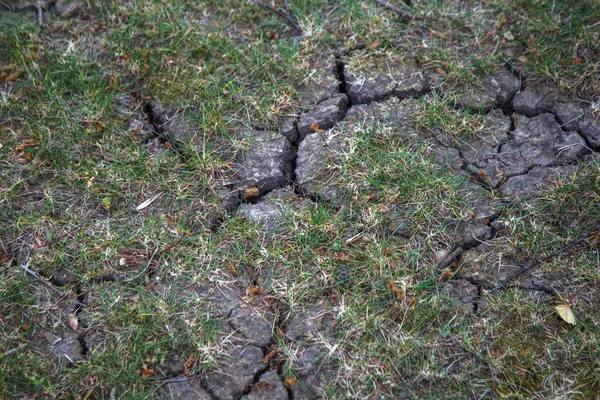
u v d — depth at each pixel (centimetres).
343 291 122
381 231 127
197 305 121
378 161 132
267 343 119
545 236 125
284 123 139
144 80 144
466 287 122
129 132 138
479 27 148
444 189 129
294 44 147
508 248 125
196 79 142
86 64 145
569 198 128
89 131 137
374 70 144
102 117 139
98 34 151
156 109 141
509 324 119
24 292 122
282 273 123
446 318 119
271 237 126
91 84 143
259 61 144
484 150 135
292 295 121
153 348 117
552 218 127
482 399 114
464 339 117
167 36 149
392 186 130
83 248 126
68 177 132
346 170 131
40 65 146
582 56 142
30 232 128
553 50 143
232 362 117
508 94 141
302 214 128
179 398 115
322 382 115
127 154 135
